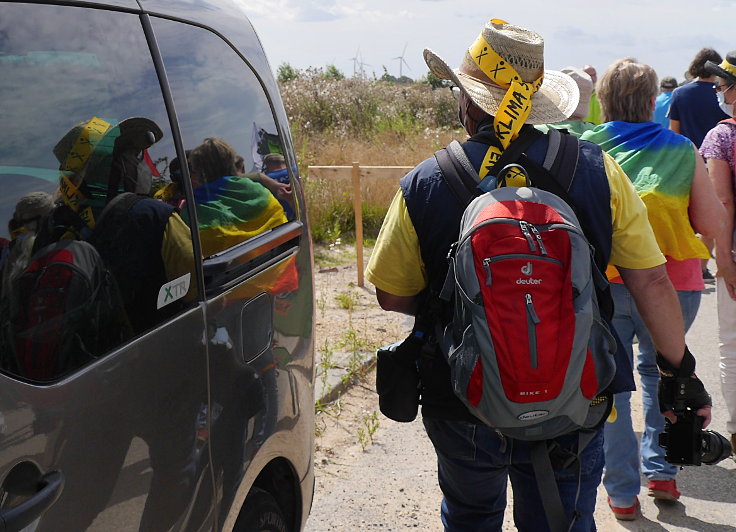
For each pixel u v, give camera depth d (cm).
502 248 190
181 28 215
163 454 175
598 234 209
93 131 172
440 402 214
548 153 212
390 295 226
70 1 173
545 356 185
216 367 199
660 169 313
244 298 217
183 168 201
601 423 211
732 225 373
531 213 196
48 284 152
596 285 204
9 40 157
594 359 194
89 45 176
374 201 957
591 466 216
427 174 215
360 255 725
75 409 150
